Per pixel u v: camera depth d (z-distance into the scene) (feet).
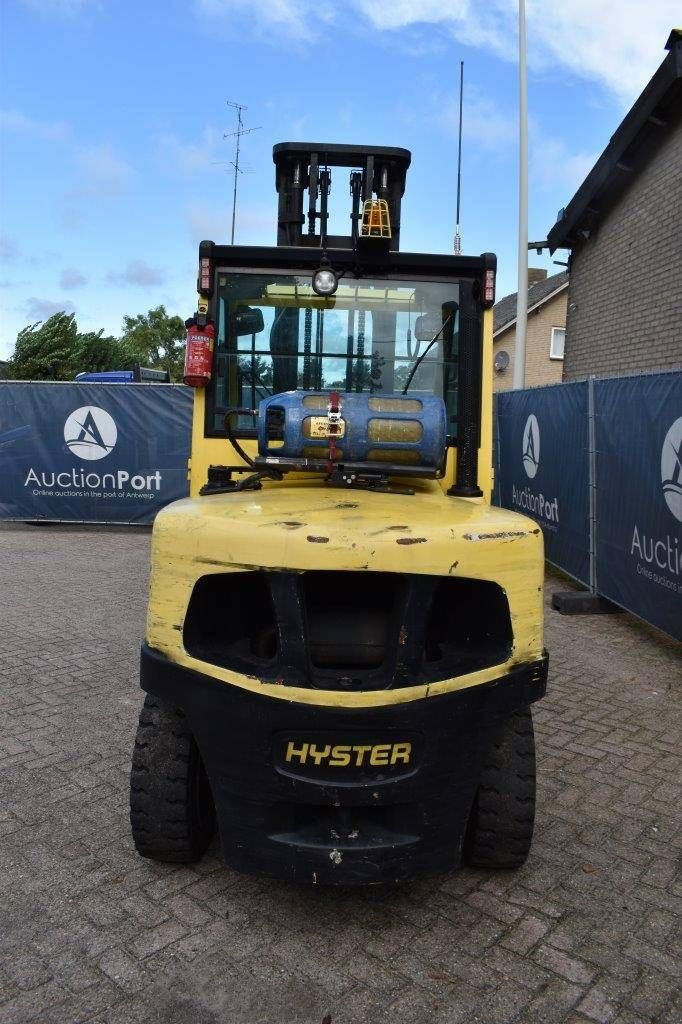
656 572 19.61
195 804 9.86
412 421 10.07
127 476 37.55
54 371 125.29
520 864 10.07
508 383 88.94
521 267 43.34
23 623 21.86
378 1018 7.78
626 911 9.51
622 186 34.63
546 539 29.14
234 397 12.97
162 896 9.68
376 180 16.62
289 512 8.61
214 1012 7.83
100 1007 7.87
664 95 29.01
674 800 12.27
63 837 10.98
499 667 8.39
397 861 8.43
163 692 8.54
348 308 13.00
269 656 8.87
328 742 8.04
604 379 22.94
